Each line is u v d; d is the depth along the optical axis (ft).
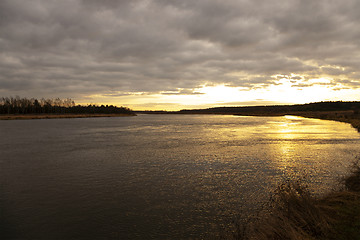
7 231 25.22
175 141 91.97
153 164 52.75
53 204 31.71
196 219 26.73
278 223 21.33
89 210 29.81
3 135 116.57
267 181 39.09
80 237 23.86
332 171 43.80
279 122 229.25
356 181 34.73
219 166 49.88
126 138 103.30
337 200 25.91
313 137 97.81
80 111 538.47
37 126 181.98
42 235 24.38
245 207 29.19
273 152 64.28
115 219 27.35
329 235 18.58
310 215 21.15
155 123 241.14
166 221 26.55
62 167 50.98
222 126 180.65
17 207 30.91
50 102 505.25
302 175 41.73
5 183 40.52
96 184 39.55
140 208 30.07
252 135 110.52
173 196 33.73
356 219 20.66
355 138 92.48
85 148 75.82
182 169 48.06
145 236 23.65
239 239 21.57
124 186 38.34
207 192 34.86
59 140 96.89
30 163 54.95
